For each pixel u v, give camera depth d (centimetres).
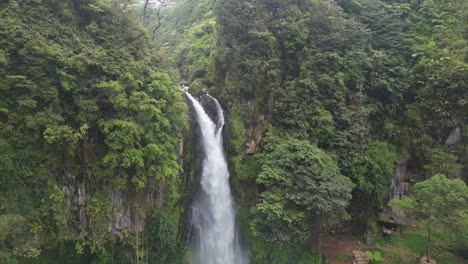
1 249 1659
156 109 2092
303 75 2992
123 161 1927
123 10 2453
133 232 2167
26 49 1791
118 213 2097
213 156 2844
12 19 1814
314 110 2900
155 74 2266
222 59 2970
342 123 2992
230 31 2998
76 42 2025
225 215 2828
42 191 1827
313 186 2391
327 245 2938
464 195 2317
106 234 2047
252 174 2766
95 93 2008
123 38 2294
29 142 1805
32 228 1773
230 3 2981
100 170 1995
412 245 2897
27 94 1775
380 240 2986
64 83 1850
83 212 2000
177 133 2342
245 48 2962
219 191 2830
